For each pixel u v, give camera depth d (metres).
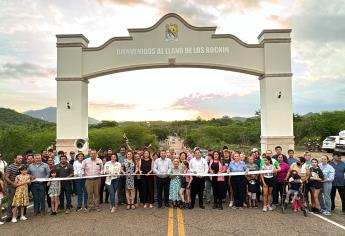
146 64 17.62
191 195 10.46
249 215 9.42
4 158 19.00
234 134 51.00
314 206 9.88
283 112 17.25
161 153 10.53
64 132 17.27
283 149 17.06
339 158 9.88
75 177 10.03
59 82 17.47
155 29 17.73
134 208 10.47
